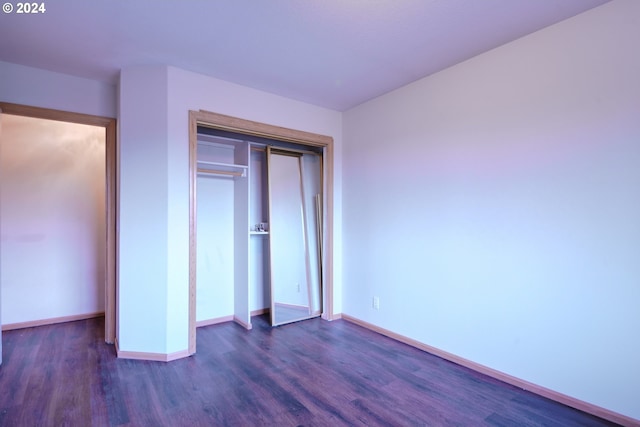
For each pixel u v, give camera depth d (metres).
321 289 4.08
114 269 3.14
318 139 3.75
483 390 2.32
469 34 2.30
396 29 2.24
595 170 2.02
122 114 2.75
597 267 2.02
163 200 2.75
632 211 1.89
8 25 2.15
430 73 2.93
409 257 3.14
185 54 2.58
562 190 2.16
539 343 2.26
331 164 3.87
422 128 3.02
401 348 3.06
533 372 2.29
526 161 2.32
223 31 2.25
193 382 2.41
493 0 1.93
